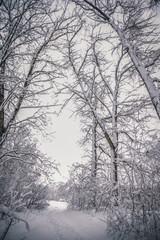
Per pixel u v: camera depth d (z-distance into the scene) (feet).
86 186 27.20
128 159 17.98
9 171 19.27
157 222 12.12
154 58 16.43
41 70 20.97
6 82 16.01
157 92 14.39
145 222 12.02
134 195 14.47
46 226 14.06
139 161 16.71
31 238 10.79
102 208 20.89
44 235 11.56
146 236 11.28
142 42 20.70
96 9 20.52
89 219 16.62
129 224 12.08
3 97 17.43
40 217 18.52
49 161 18.51
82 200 29.37
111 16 21.22
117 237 11.50
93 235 12.11
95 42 27.99
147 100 25.00
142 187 14.99
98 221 15.49
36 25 18.81
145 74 15.75
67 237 11.49
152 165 15.94
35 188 27.50
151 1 17.56
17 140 21.71
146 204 13.33
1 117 16.83
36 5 17.67
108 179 20.11
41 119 19.48
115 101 28.50
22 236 10.93
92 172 28.19
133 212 12.79
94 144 32.45
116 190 16.83
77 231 13.07
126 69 27.43
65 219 18.28
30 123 19.25
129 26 20.94
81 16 23.48
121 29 21.21
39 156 17.89
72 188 30.53
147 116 25.11
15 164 20.72
